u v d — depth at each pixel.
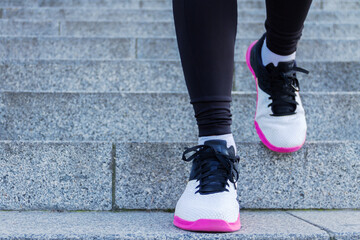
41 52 2.50
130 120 1.67
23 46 2.49
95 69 2.04
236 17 1.08
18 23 3.03
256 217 1.24
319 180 1.36
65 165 1.32
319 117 1.72
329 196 1.36
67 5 3.87
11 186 1.30
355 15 3.58
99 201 1.32
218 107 1.06
